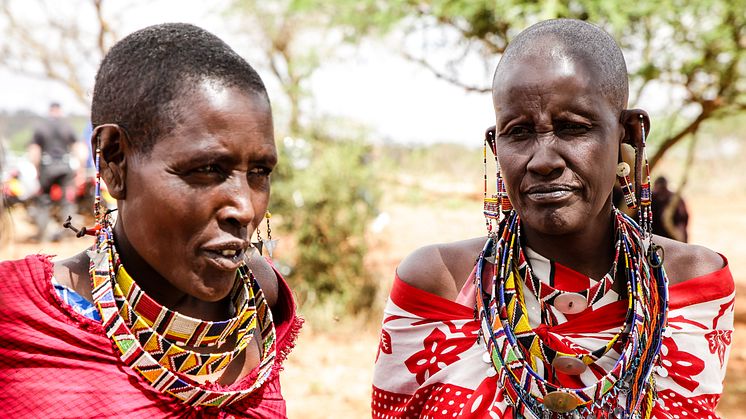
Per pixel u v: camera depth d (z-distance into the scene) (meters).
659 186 7.54
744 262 13.08
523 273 2.08
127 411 1.65
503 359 2.01
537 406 1.97
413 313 2.21
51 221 12.73
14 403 1.64
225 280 1.67
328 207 7.60
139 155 1.62
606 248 2.08
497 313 2.04
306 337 7.19
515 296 2.04
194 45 1.64
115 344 1.68
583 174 1.90
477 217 16.00
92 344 1.67
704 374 2.06
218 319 1.88
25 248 10.89
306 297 7.63
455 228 14.48
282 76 12.03
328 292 7.75
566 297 2.03
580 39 1.95
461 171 22.00
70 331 1.66
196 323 1.73
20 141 20.59
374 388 2.32
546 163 1.88
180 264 1.64
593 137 1.91
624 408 1.97
